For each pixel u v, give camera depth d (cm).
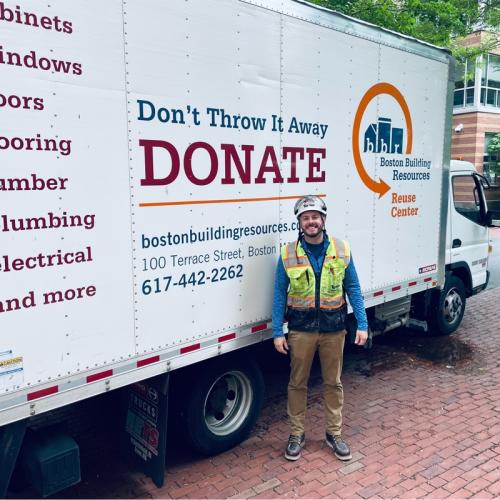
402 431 417
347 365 570
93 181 260
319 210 340
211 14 307
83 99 252
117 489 346
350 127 416
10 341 236
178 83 293
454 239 631
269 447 394
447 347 628
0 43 223
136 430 348
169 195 295
